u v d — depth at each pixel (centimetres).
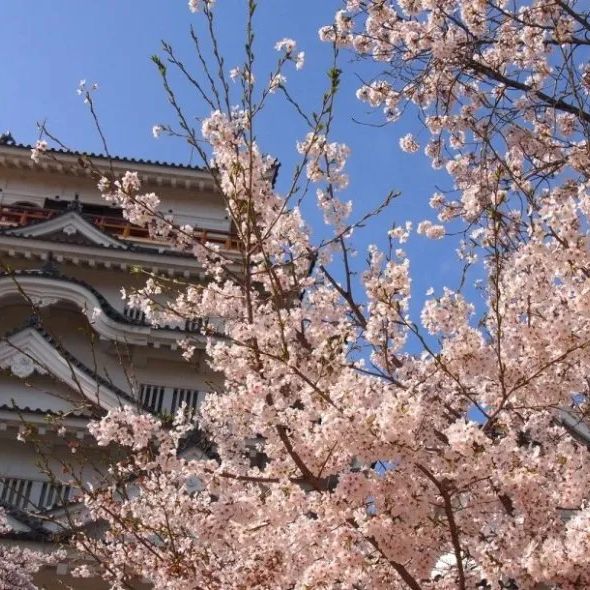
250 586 607
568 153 1002
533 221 634
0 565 1409
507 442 537
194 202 2612
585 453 604
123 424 651
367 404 542
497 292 587
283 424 614
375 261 859
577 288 629
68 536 1341
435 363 653
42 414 1819
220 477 621
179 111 627
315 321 752
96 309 1041
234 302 773
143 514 723
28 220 2477
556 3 912
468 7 1035
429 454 568
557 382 656
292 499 571
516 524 565
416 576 599
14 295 2128
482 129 1060
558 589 558
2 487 1795
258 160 707
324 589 557
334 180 888
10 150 2600
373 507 585
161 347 2077
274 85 645
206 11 619
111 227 2514
